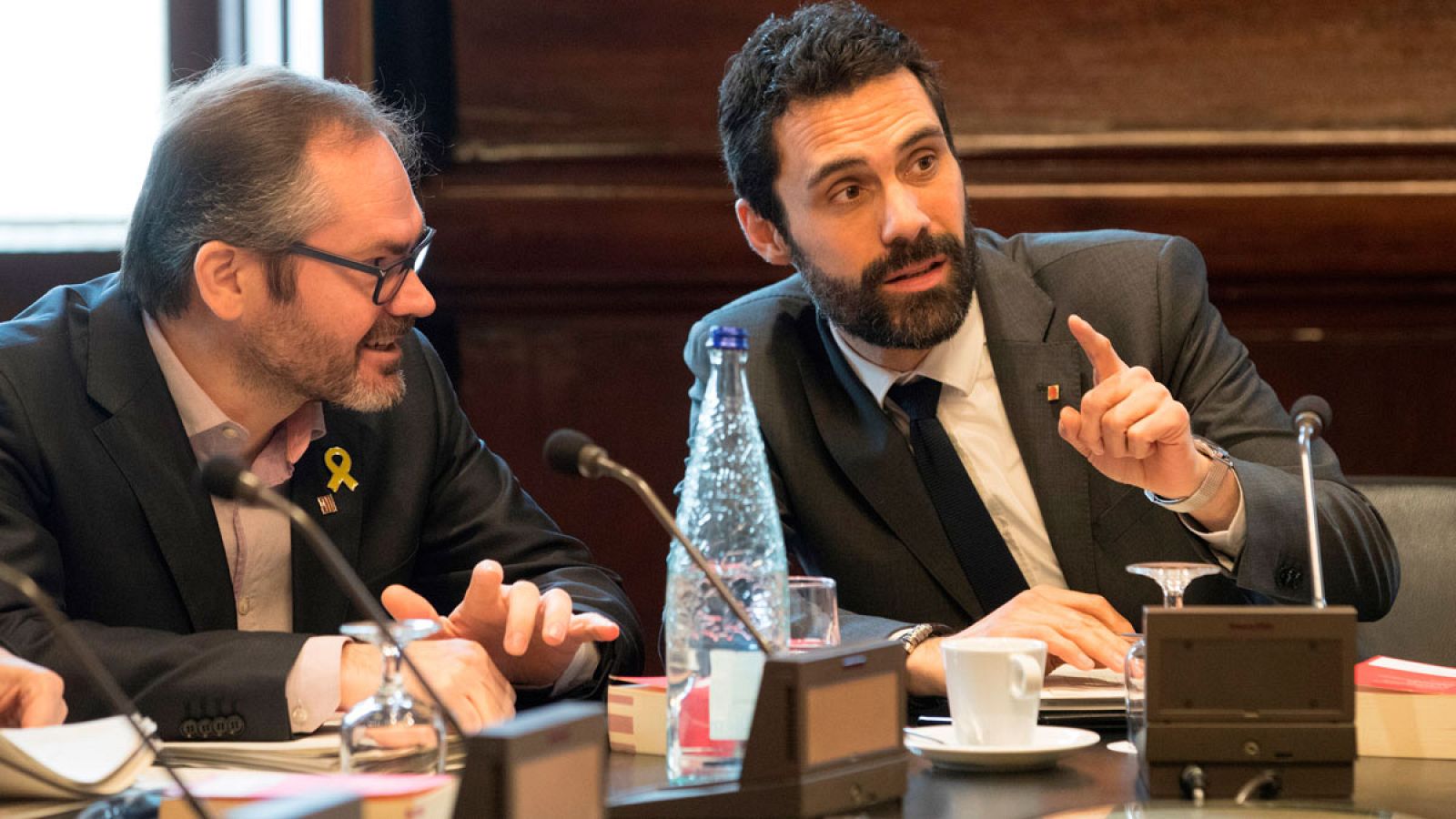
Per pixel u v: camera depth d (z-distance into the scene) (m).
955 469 6.96
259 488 3.75
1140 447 5.50
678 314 11.54
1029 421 7.06
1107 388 5.57
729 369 4.29
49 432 6.08
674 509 11.55
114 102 11.45
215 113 6.16
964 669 4.34
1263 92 10.92
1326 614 3.87
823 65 6.74
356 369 6.31
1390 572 6.29
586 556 7.14
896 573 6.99
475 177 11.31
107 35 11.41
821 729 3.69
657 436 11.58
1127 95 10.98
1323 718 3.87
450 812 3.41
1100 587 6.94
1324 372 11.23
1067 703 4.98
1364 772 4.18
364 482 6.71
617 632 5.36
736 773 3.95
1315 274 10.99
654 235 11.25
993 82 11.02
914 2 11.01
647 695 4.66
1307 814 3.64
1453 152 10.83
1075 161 11.00
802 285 7.75
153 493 6.16
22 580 3.44
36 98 11.44
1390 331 11.20
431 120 11.16
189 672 5.06
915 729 4.66
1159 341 7.16
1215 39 10.92
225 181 6.05
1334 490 6.30
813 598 4.60
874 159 6.66
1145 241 7.52
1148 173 10.98
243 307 6.11
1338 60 10.88
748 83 7.08
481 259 11.30
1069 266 7.48
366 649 5.14
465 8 11.23
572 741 3.16
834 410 7.24
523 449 11.59
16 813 3.91
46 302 6.67
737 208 7.63
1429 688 4.39
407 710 3.88
